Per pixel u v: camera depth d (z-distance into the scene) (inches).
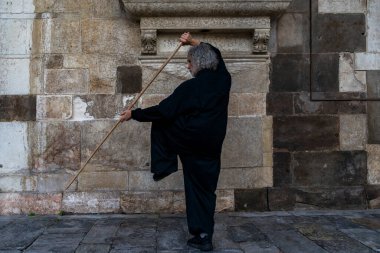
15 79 182.2
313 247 131.2
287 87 187.0
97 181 181.9
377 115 189.5
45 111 182.2
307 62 188.7
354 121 188.5
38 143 181.8
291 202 184.5
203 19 179.5
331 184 186.5
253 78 185.5
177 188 182.7
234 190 183.3
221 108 128.6
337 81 188.9
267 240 139.6
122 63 184.4
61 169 181.8
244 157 184.2
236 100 184.9
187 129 125.7
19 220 168.6
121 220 168.7
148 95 183.5
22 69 182.4
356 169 187.3
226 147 183.9
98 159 182.4
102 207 180.7
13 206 179.2
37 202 179.6
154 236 144.7
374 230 150.9
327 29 189.2
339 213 179.3
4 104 181.5
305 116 187.2
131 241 138.6
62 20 184.1
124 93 183.9
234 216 175.0
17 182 180.9
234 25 179.9
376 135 188.7
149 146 183.5
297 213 179.6
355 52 187.8
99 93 183.6
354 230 150.9
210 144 126.9
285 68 187.5
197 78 129.5
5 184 180.5
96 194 181.0
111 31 184.7
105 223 163.5
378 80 187.6
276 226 157.6
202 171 127.6
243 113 185.0
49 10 183.9
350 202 186.1
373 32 188.5
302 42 188.7
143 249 129.9
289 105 186.7
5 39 182.2
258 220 167.5
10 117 181.5
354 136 188.2
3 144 180.9
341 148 187.6
